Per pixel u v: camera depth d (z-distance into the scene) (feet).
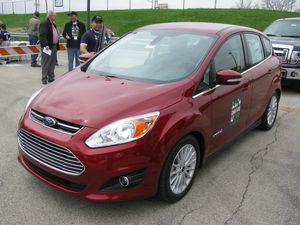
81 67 15.05
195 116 12.10
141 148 10.61
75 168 10.59
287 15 118.01
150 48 14.93
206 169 15.02
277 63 19.75
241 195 13.08
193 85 12.59
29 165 12.30
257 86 17.07
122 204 12.05
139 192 11.01
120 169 10.46
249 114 16.81
